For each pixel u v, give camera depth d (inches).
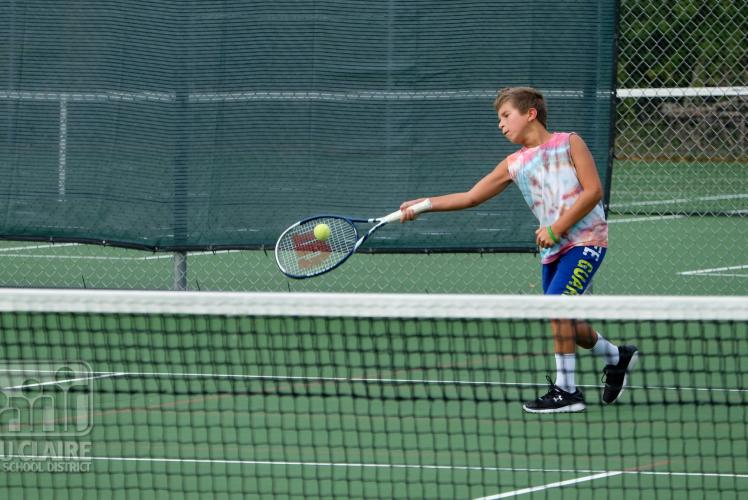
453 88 805.2
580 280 568.4
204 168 823.1
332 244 626.2
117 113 822.5
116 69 820.0
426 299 423.5
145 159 823.1
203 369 663.8
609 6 789.9
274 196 820.0
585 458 496.4
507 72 799.1
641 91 933.2
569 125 796.6
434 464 488.7
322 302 425.4
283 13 808.9
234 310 428.5
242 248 825.5
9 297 429.7
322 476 471.8
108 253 1114.1
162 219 826.2
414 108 808.9
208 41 814.5
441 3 801.6
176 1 812.6
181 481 465.4
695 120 1204.5
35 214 832.3
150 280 963.3
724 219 1348.4
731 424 546.0
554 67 796.0
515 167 579.5
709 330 754.2
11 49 824.3
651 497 443.8
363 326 775.7
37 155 829.8
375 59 807.7
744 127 1198.9
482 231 810.8
